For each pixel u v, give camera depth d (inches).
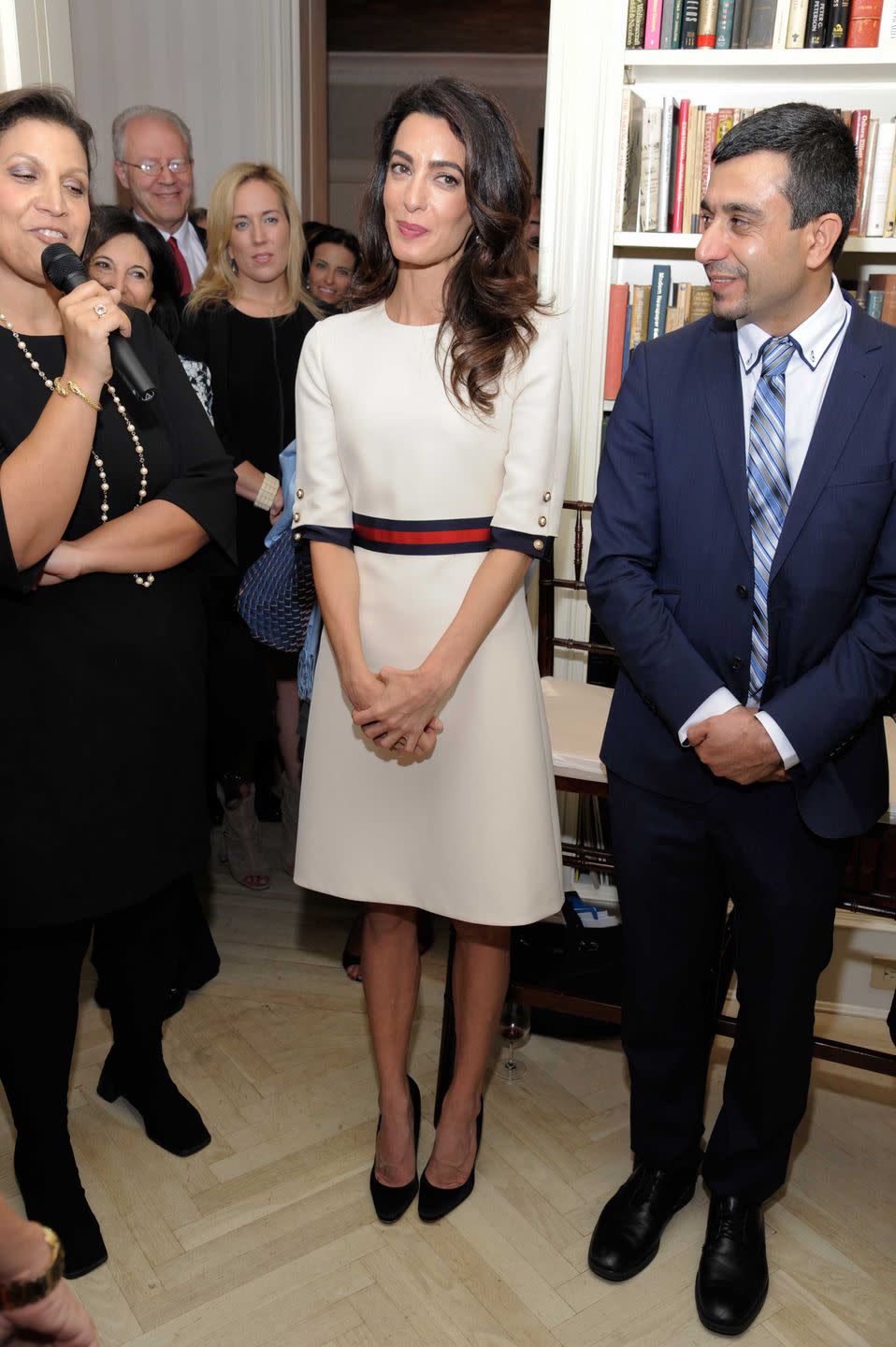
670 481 60.7
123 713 62.2
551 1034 91.7
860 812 61.4
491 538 63.6
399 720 61.9
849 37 93.5
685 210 99.9
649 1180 71.1
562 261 101.0
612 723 66.8
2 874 60.1
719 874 66.2
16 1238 30.2
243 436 104.0
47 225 56.8
